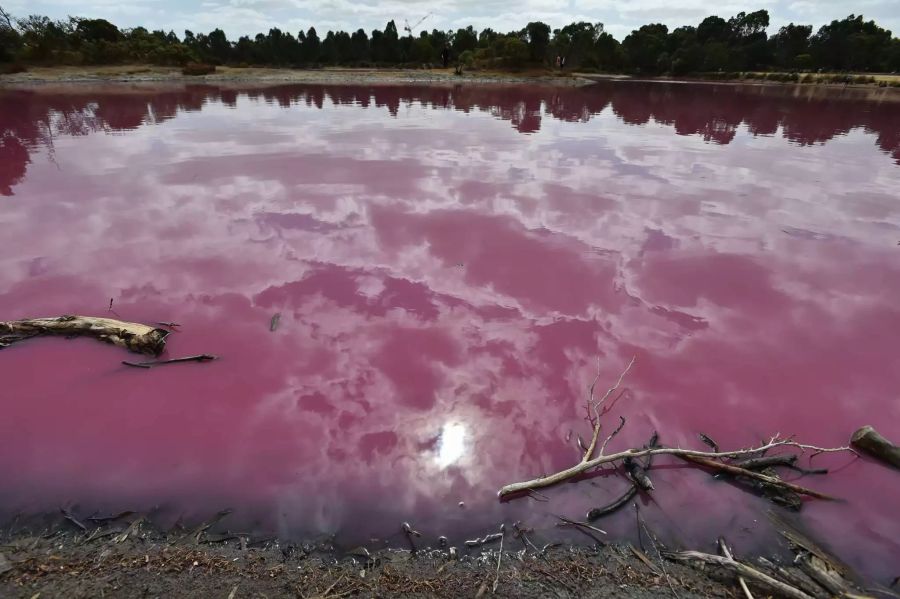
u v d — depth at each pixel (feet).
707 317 20.77
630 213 32.48
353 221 29.94
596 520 11.98
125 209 30.96
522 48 165.89
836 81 160.97
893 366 17.84
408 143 53.16
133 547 10.93
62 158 43.06
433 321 20.13
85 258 24.40
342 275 23.54
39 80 114.42
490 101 98.63
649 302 21.84
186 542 11.16
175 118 67.87
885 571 10.84
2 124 59.47
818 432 14.85
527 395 16.28
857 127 71.56
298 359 17.69
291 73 159.33
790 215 32.71
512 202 33.99
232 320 19.75
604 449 14.15
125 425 14.51
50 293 21.08
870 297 22.44
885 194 37.68
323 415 15.24
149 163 41.93
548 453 14.10
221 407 15.37
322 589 10.09
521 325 20.01
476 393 16.31
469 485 13.00
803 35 206.69
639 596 10.08
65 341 17.90
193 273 23.26
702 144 56.34
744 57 201.05
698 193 37.06
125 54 144.25
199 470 13.15
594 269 24.66
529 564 10.85
